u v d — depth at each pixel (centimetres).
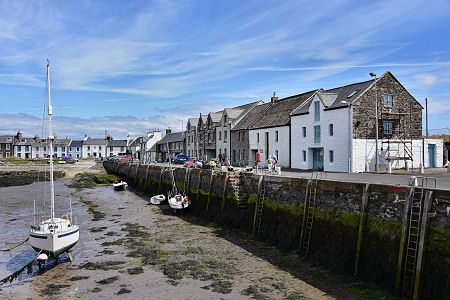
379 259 1159
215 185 2373
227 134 5225
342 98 3256
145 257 1532
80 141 12231
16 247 1744
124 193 3866
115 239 1850
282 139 3894
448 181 1884
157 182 3719
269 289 1162
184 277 1291
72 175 6100
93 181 5169
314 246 1467
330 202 1420
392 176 2350
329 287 1162
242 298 1102
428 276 995
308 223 1514
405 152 3166
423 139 3291
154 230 2036
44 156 11306
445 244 969
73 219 2373
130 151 11781
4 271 1422
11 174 5491
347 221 1316
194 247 1670
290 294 1117
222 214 2206
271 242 1722
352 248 1277
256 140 4400
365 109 3023
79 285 1247
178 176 3141
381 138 3089
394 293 1062
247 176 2095
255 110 5072
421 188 1052
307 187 1548
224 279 1262
